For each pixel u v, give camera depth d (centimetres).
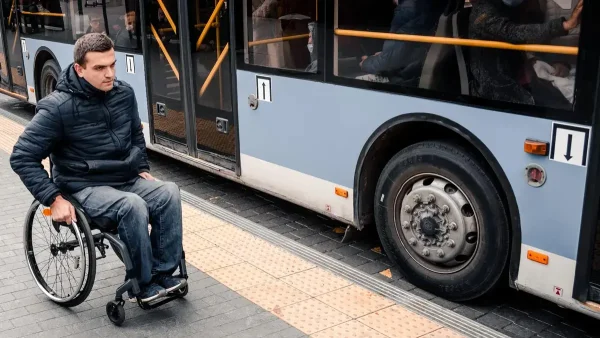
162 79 672
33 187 380
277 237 534
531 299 441
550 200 366
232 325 398
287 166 540
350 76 467
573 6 341
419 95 424
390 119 445
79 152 393
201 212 590
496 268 408
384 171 461
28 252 438
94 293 441
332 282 455
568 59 346
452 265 437
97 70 376
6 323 402
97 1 748
